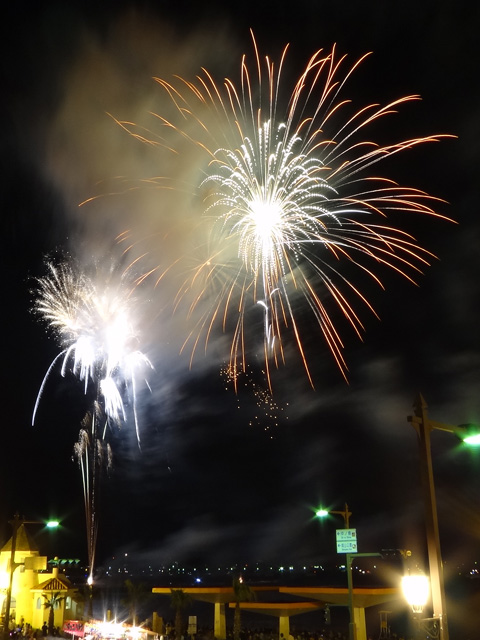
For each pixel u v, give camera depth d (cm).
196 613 15788
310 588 5134
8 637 4884
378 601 4959
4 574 7038
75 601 7175
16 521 4509
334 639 5900
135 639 6038
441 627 1372
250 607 5869
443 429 1541
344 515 3625
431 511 1447
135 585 6825
